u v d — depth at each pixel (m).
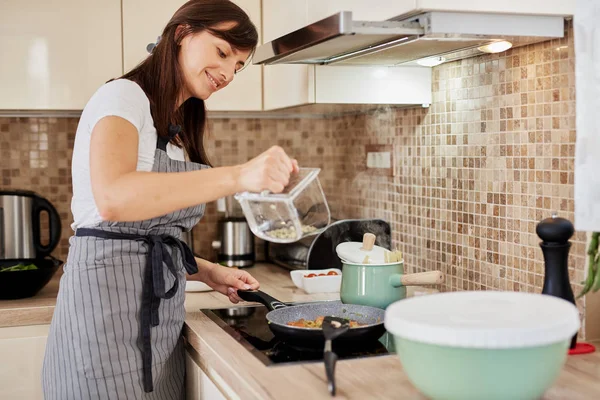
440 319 1.16
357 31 1.50
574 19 1.45
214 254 2.95
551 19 1.60
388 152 2.51
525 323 1.12
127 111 1.55
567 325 1.11
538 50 1.72
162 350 1.77
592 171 1.43
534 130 1.76
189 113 1.98
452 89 2.09
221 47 1.75
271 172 1.41
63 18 2.40
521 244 1.83
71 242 1.74
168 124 1.75
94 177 1.47
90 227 1.70
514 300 1.25
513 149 1.84
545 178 1.73
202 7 1.73
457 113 2.08
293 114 2.96
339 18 1.49
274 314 1.70
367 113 2.67
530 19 1.58
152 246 1.73
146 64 1.77
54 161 2.80
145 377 1.73
